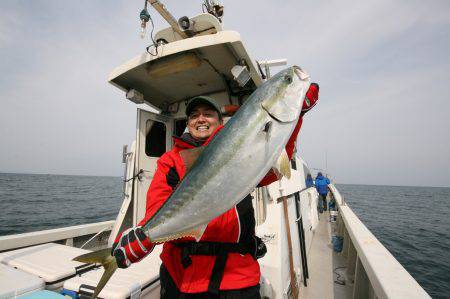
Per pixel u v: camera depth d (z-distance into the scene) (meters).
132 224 4.16
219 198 1.61
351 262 4.88
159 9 2.99
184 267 1.72
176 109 4.82
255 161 1.64
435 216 30.92
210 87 4.34
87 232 4.41
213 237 1.73
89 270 2.43
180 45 3.16
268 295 2.81
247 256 1.76
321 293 4.24
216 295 1.64
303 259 4.53
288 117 1.74
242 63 3.32
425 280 9.54
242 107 1.76
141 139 4.30
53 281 2.18
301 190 5.39
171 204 1.67
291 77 1.80
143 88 4.25
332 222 9.61
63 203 27.44
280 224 3.28
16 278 2.07
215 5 4.05
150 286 2.21
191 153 1.76
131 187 4.12
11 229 14.44
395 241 15.79
